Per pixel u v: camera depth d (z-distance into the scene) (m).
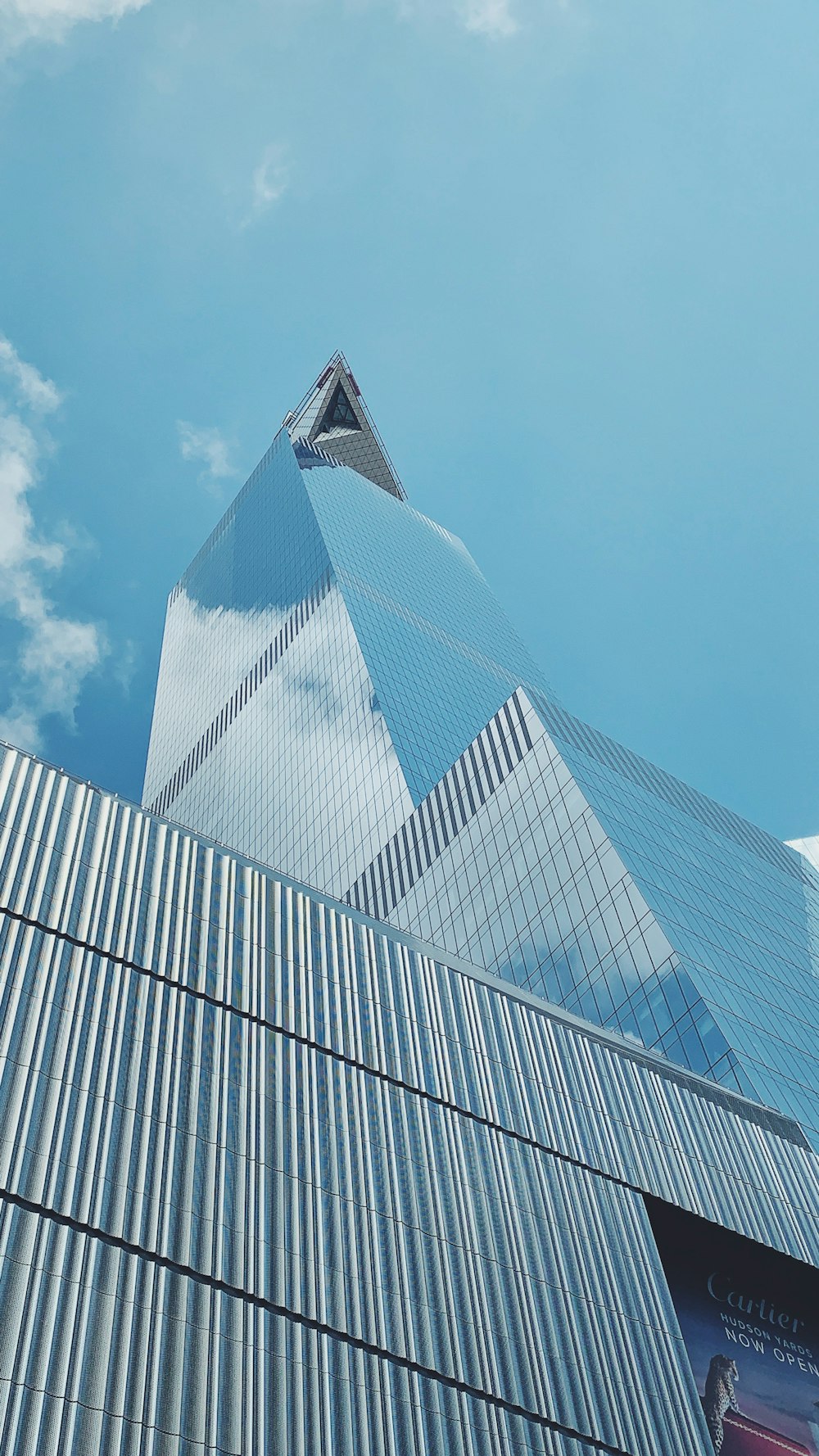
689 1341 47.44
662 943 81.94
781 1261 52.69
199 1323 31.41
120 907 42.03
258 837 168.25
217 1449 29.19
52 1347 28.11
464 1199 42.53
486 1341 37.97
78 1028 36.41
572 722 119.00
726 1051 71.69
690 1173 53.03
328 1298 35.12
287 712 181.25
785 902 114.19
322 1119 40.88
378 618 180.75
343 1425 32.25
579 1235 45.16
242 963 44.28
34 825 42.00
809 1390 48.56
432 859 117.44
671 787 123.75
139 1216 32.56
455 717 163.75
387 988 49.47
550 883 97.06
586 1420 38.25
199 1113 37.16
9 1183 30.61
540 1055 53.22
